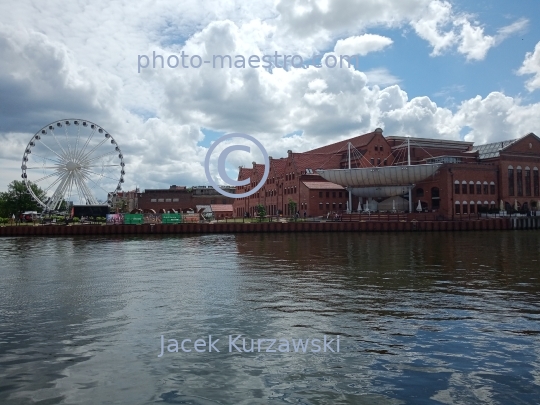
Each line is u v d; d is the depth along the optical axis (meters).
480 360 13.93
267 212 128.88
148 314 19.70
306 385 12.27
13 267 36.38
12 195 152.88
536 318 18.58
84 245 59.56
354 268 33.19
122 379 12.71
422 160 110.12
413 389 11.96
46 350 15.09
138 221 87.94
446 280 27.67
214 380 12.60
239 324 17.92
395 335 16.36
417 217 92.00
